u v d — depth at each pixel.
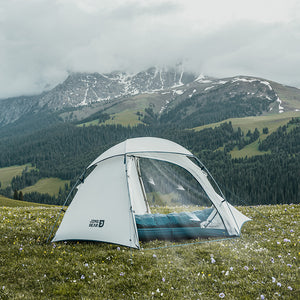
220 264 8.65
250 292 6.94
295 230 11.87
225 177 173.50
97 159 12.77
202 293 6.92
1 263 8.46
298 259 8.72
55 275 7.78
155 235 11.34
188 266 8.58
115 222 10.44
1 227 12.20
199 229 11.73
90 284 7.32
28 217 15.12
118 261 8.80
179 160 12.96
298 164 182.75
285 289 6.98
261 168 189.00
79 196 11.68
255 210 16.47
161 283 7.40
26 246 10.02
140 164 13.19
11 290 6.85
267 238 11.12
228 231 11.91
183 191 12.86
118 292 6.99
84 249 9.92
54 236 11.07
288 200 150.50
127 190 10.89
